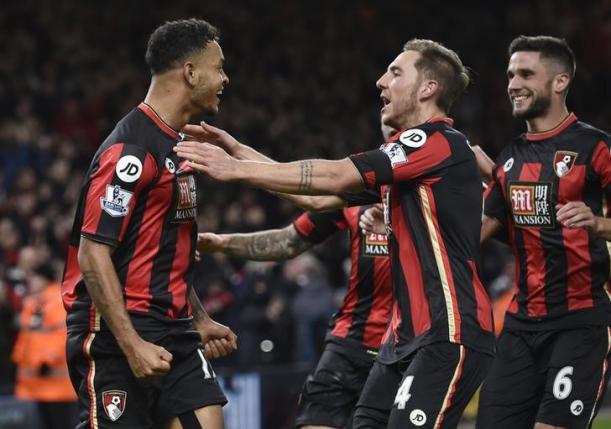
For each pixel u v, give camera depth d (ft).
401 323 33.17
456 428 32.65
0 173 91.04
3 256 79.30
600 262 38.17
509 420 39.11
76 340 32.40
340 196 35.68
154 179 31.32
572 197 38.52
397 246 33.30
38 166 93.25
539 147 39.32
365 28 131.44
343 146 112.37
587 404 37.83
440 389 31.81
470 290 32.45
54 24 110.52
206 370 33.12
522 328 39.17
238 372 69.31
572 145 38.73
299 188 31.55
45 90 101.91
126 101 105.81
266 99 114.11
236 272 86.79
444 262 32.37
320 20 128.98
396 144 32.42
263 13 126.00
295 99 116.78
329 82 122.52
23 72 102.73
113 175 30.63
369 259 40.98
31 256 74.28
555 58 39.04
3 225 80.33
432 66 33.73
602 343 38.24
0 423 65.26
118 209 30.60
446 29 135.85
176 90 31.96
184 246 32.68
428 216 32.53
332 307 85.05
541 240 38.68
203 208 92.12
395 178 32.19
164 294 32.14
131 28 115.65
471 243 32.71
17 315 73.15
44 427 65.87
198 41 31.99
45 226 82.12
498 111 125.59
